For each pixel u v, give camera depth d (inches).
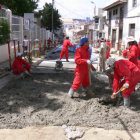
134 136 146.6
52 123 164.7
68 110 188.5
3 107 193.0
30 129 155.3
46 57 621.3
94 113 182.5
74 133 147.4
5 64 450.6
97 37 1612.9
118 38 1059.9
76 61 203.3
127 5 917.2
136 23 823.1
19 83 279.0
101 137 145.0
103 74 341.4
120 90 185.9
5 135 147.1
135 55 263.3
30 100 213.0
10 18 538.3
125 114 181.2
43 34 1176.8
